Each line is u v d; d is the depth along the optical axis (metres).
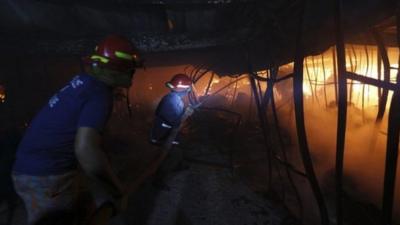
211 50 5.47
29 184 1.95
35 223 2.04
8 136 5.16
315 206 4.61
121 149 5.87
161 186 4.38
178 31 5.20
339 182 2.88
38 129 1.93
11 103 6.80
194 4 4.62
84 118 1.75
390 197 2.50
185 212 3.96
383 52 5.07
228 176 4.96
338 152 2.83
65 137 1.89
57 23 5.09
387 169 2.48
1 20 4.95
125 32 5.27
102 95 1.84
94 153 1.71
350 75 2.69
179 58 6.02
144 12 4.95
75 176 2.08
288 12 3.79
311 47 4.07
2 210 3.70
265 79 4.00
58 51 5.36
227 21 4.96
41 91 7.16
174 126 4.12
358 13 3.18
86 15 5.01
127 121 7.66
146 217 3.81
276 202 4.39
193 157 5.60
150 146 6.08
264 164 5.75
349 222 4.26
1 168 4.34
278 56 4.46
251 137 6.93
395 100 2.38
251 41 4.80
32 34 5.22
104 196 3.86
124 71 1.91
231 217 3.93
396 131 2.40
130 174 4.88
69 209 2.10
